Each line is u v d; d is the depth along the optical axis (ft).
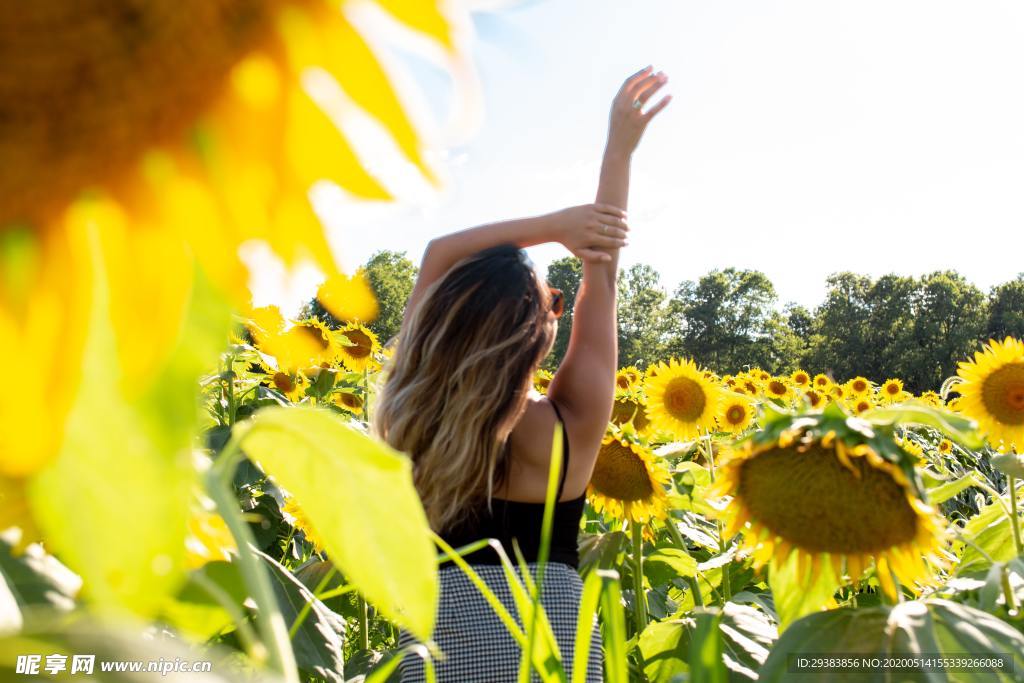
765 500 5.34
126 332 1.36
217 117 1.45
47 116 1.33
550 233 8.46
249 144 1.47
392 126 1.48
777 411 5.64
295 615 7.35
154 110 1.41
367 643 11.98
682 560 10.99
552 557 7.55
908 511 5.15
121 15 1.34
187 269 1.42
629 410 18.33
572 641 7.18
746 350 257.96
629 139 8.33
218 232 1.45
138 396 1.34
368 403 19.54
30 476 1.33
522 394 7.63
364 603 12.00
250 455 2.28
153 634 2.74
